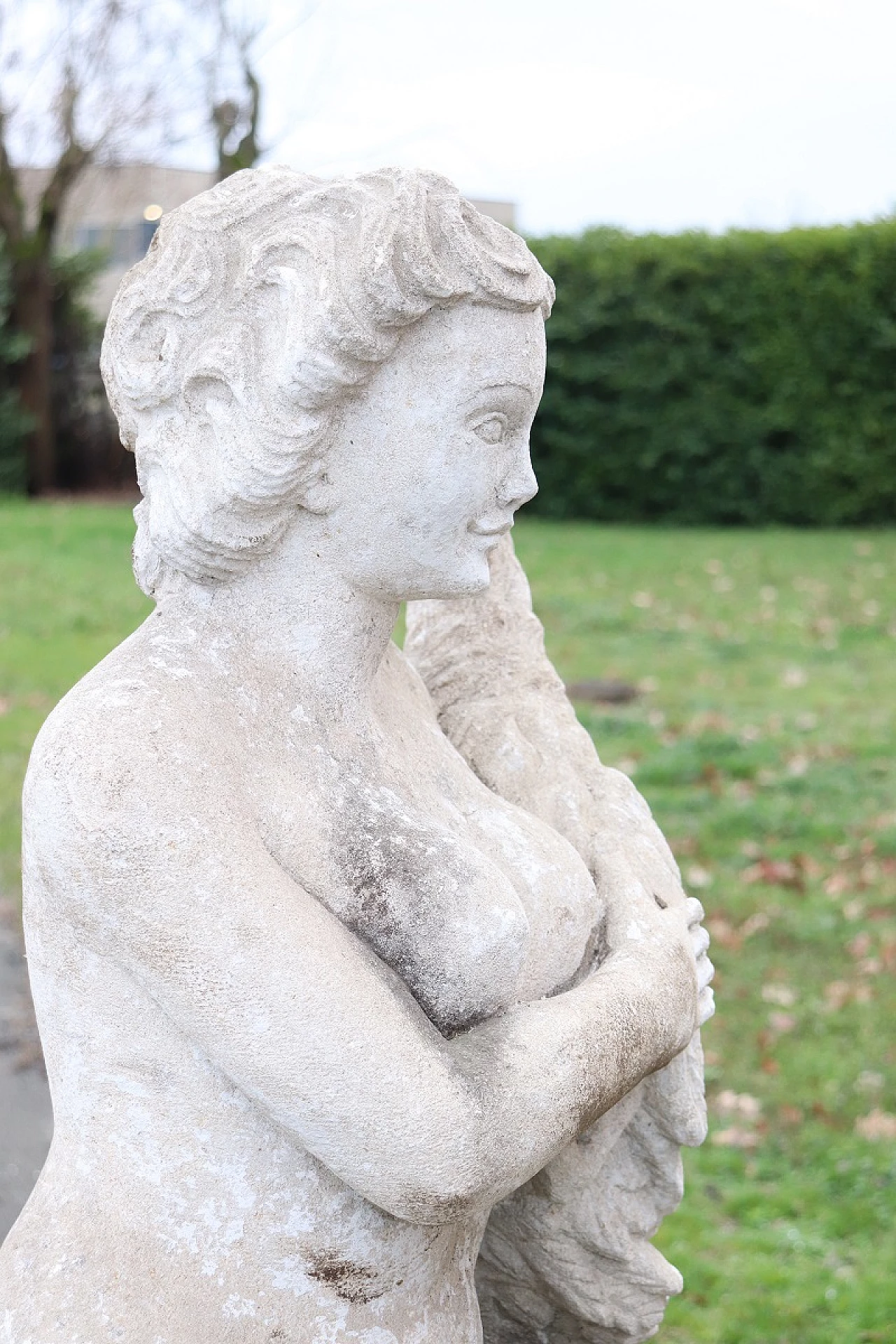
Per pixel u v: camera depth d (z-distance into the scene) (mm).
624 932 1384
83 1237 1164
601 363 14789
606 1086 1217
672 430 14867
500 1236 1497
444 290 1113
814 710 7734
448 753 1402
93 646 8891
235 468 1133
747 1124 4184
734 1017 4695
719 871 5688
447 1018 1175
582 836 1492
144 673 1137
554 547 13203
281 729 1192
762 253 14289
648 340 14672
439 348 1147
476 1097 1115
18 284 16078
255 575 1204
